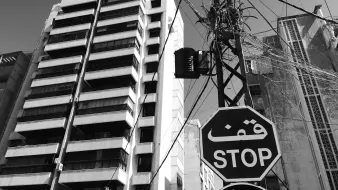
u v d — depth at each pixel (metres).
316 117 18.17
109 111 28.86
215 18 7.18
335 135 17.30
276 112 19.22
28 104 32.00
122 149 26.48
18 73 39.22
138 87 31.70
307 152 17.25
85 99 30.53
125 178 25.75
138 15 35.59
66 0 39.75
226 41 6.71
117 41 33.81
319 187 15.90
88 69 33.16
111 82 32.16
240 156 4.32
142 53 34.41
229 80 6.21
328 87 18.70
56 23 38.12
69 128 29.48
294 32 22.33
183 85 40.19
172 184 29.70
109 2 37.88
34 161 28.45
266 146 4.34
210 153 4.45
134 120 29.50
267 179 16.81
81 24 36.59
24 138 32.00
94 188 26.19
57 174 26.81
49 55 36.66
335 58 19.00
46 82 33.22
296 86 19.59
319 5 23.17
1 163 30.44
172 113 34.97
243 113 4.74
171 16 39.53
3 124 34.44
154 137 28.50
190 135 42.09
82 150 27.16
